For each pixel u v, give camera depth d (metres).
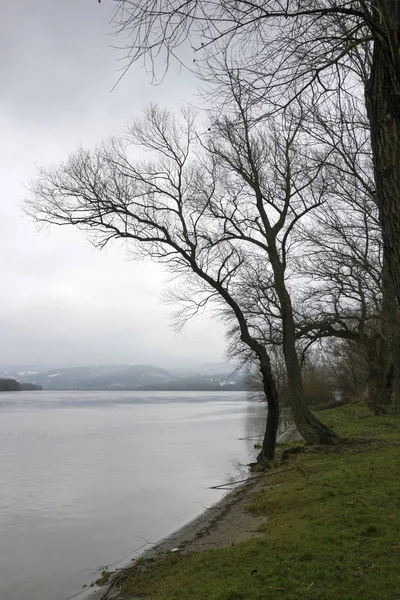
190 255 17.39
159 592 6.25
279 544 6.88
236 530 9.06
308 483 11.23
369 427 22.84
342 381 53.38
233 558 6.68
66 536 10.94
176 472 19.11
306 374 57.34
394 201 3.75
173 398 146.00
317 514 8.23
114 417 56.50
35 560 9.36
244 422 46.91
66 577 8.39
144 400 126.12
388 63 3.76
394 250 3.76
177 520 11.78
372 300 22.73
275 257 18.08
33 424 46.09
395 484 9.61
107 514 12.83
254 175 17.72
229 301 17.22
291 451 17.08
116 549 9.89
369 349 27.22
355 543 6.44
